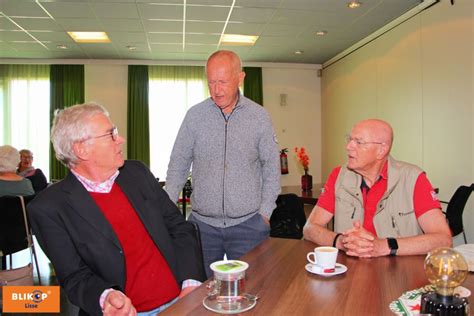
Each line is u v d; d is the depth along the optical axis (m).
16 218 3.03
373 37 6.23
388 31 5.82
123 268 1.42
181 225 1.71
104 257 1.40
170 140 8.32
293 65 8.52
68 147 1.43
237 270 1.09
